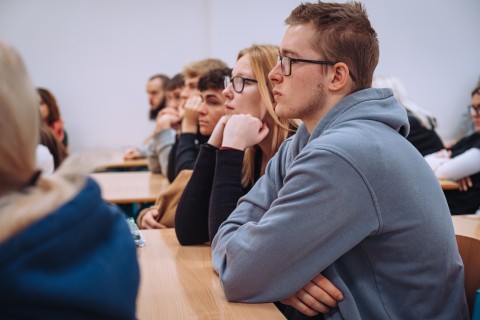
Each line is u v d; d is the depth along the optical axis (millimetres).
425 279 957
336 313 969
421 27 5309
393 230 933
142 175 2969
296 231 908
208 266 1174
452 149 3109
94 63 5180
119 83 5230
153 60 5234
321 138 961
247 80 1457
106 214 549
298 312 1074
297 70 1047
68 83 5176
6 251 443
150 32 5191
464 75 5461
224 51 5129
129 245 574
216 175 1313
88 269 492
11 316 452
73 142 5258
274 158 1233
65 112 5211
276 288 938
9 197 488
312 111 1068
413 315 964
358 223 912
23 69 507
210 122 1881
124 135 5312
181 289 1026
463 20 5367
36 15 5059
